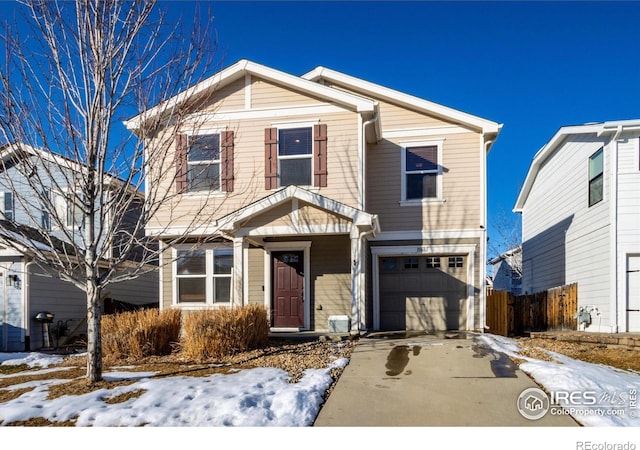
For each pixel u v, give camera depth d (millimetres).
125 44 6715
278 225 9531
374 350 8055
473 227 11211
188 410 4953
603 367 7430
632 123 11078
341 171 10391
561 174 15016
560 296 13312
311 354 7754
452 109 11305
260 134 10836
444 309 11391
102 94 6492
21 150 6199
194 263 11281
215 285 11195
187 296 11227
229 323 7957
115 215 6625
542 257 17141
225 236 9711
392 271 11680
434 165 11516
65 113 6391
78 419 4832
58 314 12219
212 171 10898
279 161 10734
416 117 11664
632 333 10828
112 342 8047
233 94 11000
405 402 5387
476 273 11156
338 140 10492
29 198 12664
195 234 9828
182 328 9570
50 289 11961
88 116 6453
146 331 8219
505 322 12156
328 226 9398
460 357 7398
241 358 7609
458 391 5742
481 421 4805
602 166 12016
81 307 13188
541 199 17250
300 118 10695
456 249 11227
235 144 10859
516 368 6738
